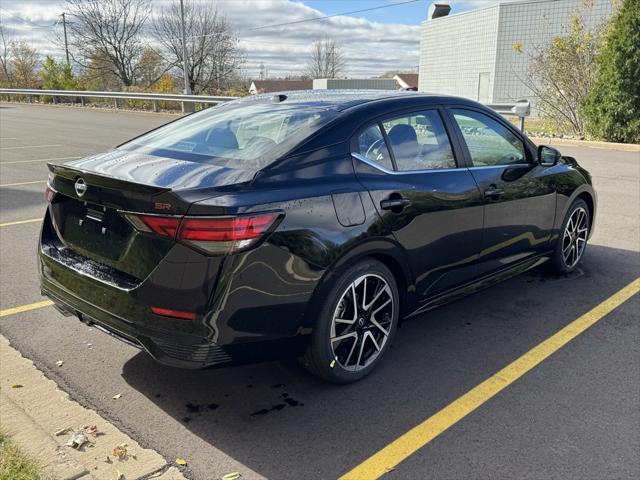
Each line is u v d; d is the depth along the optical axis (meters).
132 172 3.09
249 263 2.77
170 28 51.03
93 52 51.81
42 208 7.79
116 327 2.98
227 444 2.88
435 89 31.41
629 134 14.84
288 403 3.25
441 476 2.65
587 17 23.20
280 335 2.98
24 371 3.53
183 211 2.69
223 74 52.75
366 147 3.44
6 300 4.62
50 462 2.68
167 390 3.36
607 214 7.60
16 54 60.81
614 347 3.90
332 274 3.09
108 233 3.06
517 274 4.66
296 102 3.83
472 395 3.32
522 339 4.03
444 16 30.14
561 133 17.20
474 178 4.00
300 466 2.72
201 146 3.44
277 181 2.98
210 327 2.75
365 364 3.47
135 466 2.69
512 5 25.41
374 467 2.71
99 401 3.23
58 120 22.16
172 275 2.75
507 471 2.68
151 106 27.55
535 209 4.62
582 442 2.88
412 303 3.71
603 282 5.14
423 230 3.60
